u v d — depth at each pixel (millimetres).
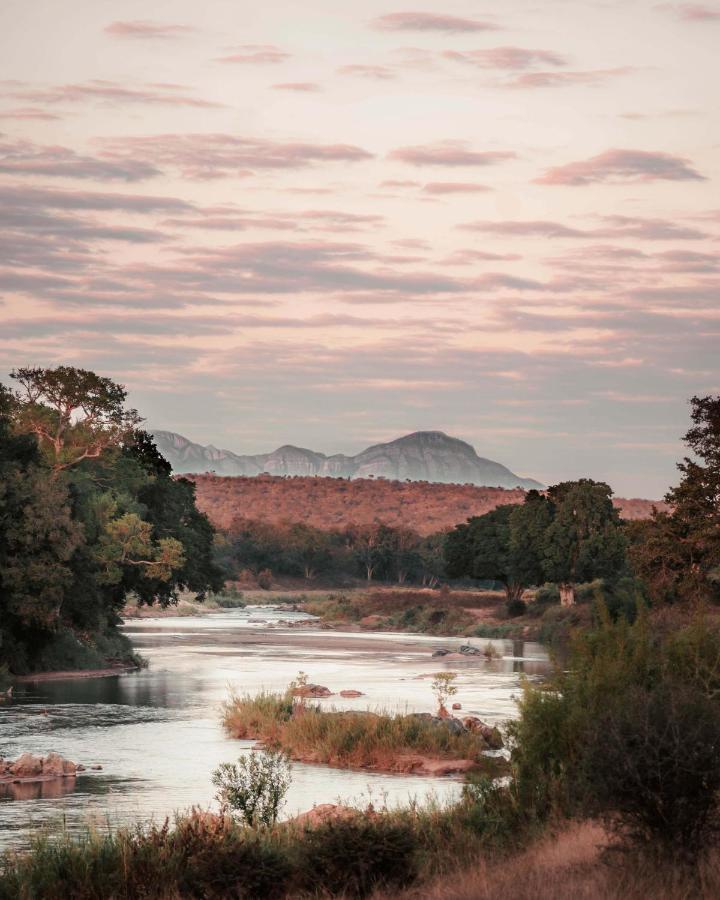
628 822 18312
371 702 64875
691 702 18719
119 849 22312
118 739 51250
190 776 41469
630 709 18906
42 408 105062
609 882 16922
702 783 17891
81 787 39250
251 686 75812
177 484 125625
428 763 43156
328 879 20625
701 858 17312
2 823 32938
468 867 20469
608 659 24938
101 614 101125
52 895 21047
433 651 113125
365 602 190625
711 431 83625
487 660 101438
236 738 51594
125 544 99312
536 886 17344
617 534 143375
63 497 80562
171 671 88250
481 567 167250
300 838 23688
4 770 41812
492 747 47656
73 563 88312
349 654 109125
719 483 83438
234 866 20969
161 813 34375
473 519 174000
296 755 46156
